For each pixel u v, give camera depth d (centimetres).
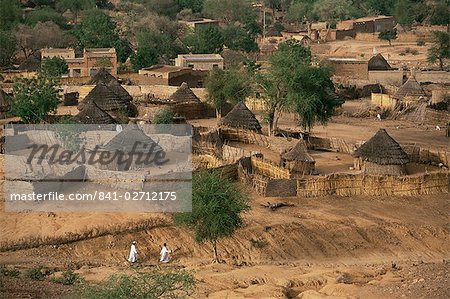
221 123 9150
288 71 9006
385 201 6706
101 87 10269
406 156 7431
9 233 5562
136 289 3656
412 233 6066
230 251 5622
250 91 10606
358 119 11212
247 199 5694
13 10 19825
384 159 7312
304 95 9038
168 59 16912
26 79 9794
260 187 6712
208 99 10838
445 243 6003
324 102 9300
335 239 5891
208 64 15050
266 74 9350
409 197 6850
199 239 5344
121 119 9600
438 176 6981
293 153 7344
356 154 7525
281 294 4434
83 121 8581
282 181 6675
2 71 14562
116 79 12506
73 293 4156
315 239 5853
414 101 11419
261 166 7269
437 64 16938
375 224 6122
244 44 19212
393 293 4356
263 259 5562
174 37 19862
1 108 10162
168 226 5825
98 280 4575
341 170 7631
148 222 5784
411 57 18300
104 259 5409
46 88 9425
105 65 14312
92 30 17600
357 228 6041
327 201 6638
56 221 5791
